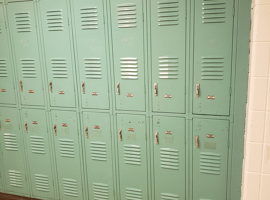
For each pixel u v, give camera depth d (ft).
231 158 7.97
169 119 8.44
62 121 9.77
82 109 9.41
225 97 7.70
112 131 9.21
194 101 8.04
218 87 7.72
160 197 9.09
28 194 10.98
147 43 8.16
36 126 10.18
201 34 7.56
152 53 8.18
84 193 10.09
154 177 9.02
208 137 8.10
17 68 9.89
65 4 8.73
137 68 8.44
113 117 9.10
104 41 8.61
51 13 8.95
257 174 6.15
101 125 9.30
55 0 8.80
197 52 7.71
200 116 8.07
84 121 9.48
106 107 9.11
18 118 10.37
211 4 7.27
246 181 6.28
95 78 9.00
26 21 9.32
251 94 5.83
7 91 10.24
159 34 7.98
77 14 8.68
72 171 10.07
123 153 9.24
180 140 8.44
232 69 7.48
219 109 7.83
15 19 9.43
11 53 9.82
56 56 9.29
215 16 7.30
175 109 8.30
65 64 9.23
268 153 5.96
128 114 8.89
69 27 8.88
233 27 7.22
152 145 8.81
